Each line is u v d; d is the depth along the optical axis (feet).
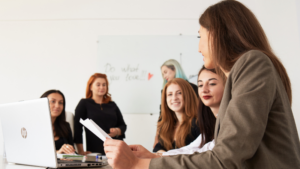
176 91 7.00
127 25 9.25
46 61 9.22
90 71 9.10
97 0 9.43
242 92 1.70
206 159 1.63
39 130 2.85
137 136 8.67
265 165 1.65
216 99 5.54
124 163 1.86
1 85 9.14
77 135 7.87
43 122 2.79
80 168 2.96
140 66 8.99
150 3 9.32
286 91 2.04
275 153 1.72
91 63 9.12
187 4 9.27
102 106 8.40
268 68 1.76
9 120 3.28
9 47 9.32
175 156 1.78
